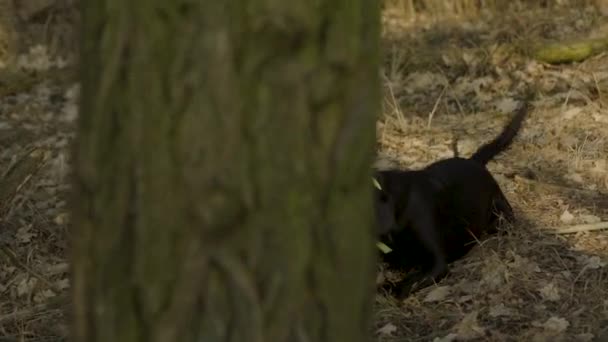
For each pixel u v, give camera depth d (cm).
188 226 374
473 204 1028
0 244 1112
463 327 881
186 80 364
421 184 987
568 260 987
